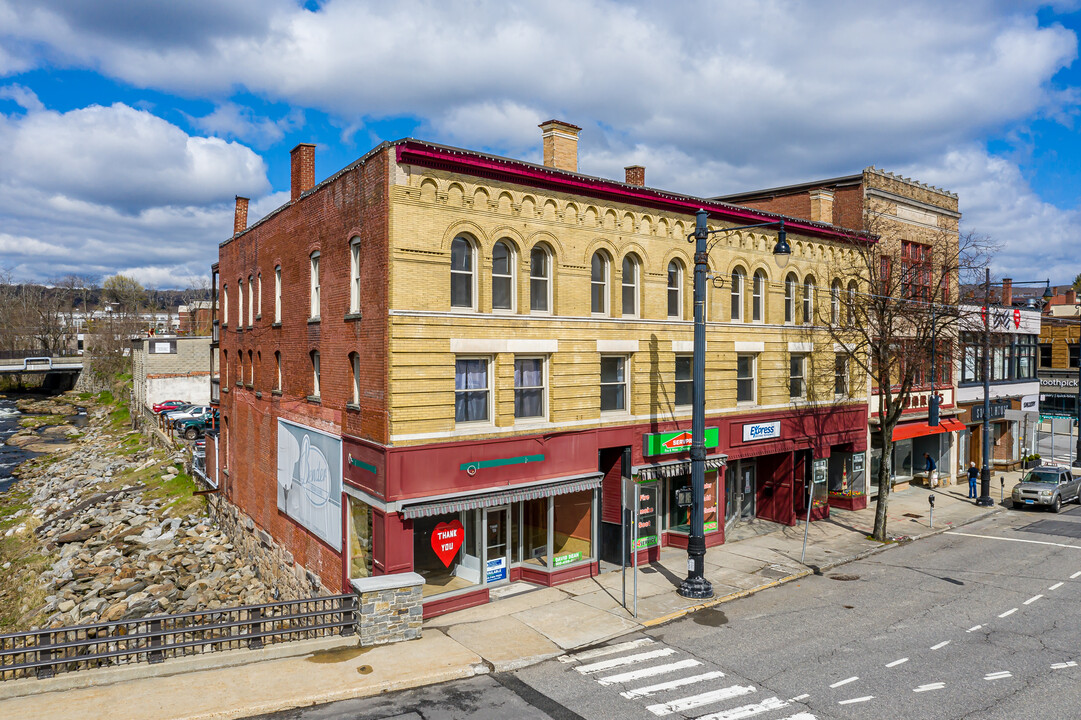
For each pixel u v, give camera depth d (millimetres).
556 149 21141
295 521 22641
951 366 32219
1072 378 54812
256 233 27422
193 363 60875
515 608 17094
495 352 17953
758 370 25078
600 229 20172
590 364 19969
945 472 35312
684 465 22156
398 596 14641
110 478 42312
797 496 26938
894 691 12406
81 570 27062
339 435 19031
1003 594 18094
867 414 29281
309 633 16719
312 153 23734
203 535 31141
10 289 131375
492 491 17594
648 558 21312
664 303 21922
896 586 18891
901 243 31969
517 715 11570
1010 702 11945
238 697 11766
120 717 10938
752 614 16703
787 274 26062
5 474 48250
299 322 22328
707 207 22609
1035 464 41688
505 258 18500
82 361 90625
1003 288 42062
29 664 11867
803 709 11758
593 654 14289
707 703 12008
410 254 16469
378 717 11445
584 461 19734
